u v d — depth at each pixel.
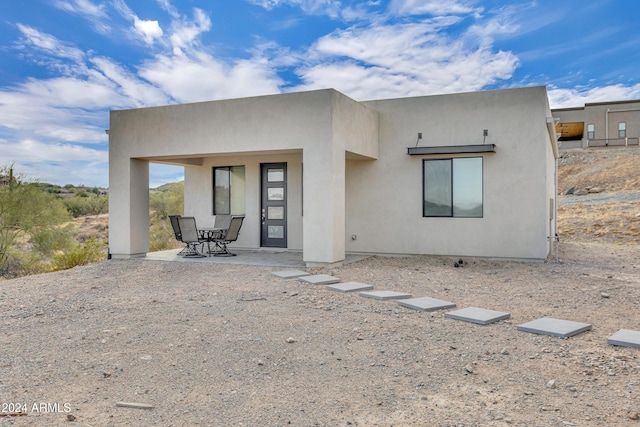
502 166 11.09
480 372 4.02
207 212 14.03
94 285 8.58
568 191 28.31
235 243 13.63
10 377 3.99
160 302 6.99
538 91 10.76
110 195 11.81
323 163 9.89
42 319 6.09
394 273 9.41
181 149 11.18
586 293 7.43
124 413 3.29
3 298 7.56
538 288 7.88
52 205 18.20
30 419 3.20
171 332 5.33
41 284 8.88
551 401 3.41
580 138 43.12
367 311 6.24
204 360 4.39
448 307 6.39
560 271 9.70
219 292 7.64
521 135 10.91
